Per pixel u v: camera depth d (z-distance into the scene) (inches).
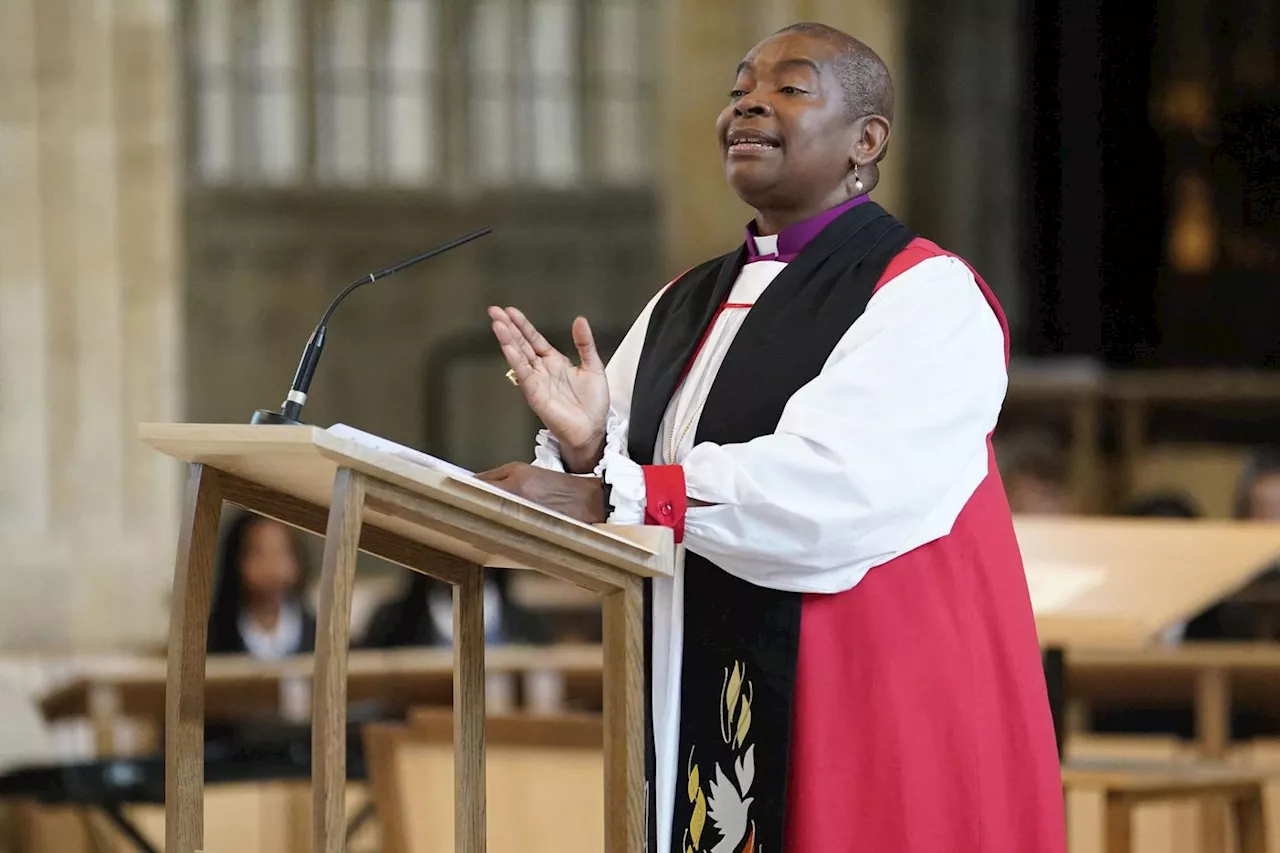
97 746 717.3
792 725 309.3
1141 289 1530.5
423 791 452.8
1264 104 1505.9
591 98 1727.4
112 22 1128.8
